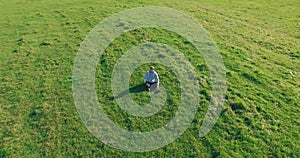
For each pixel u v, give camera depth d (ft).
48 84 96.32
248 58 105.91
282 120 81.61
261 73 98.07
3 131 80.84
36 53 112.06
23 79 99.25
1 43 121.08
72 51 111.34
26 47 116.47
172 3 153.38
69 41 118.01
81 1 159.12
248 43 116.06
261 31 128.06
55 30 127.85
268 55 108.68
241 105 85.20
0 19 143.74
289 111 84.28
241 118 82.12
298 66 102.99
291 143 75.72
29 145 77.05
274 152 73.92
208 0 165.07
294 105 86.12
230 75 96.89
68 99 90.17
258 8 156.76
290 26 135.44
